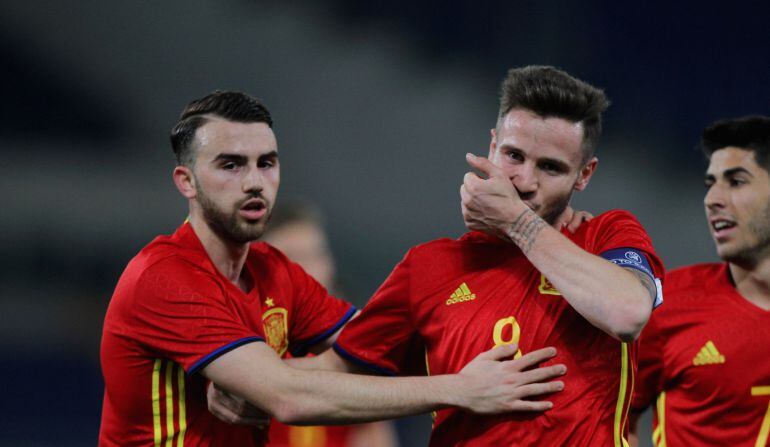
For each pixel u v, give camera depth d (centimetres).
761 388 1432
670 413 1500
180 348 1202
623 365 1138
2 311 3841
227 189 1231
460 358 1154
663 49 4353
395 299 1227
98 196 4141
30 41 4281
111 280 4012
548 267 1072
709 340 1465
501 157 1140
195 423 1263
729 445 1446
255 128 1244
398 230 4231
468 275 1182
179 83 4353
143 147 4278
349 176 4303
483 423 1126
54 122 4244
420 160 4306
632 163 4225
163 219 4109
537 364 1123
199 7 4419
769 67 4309
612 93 4334
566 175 1126
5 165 4141
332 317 1438
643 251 1127
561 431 1099
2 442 3472
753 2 4341
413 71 4409
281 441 1911
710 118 4297
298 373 1165
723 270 1546
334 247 4197
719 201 1488
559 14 4391
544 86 1123
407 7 4453
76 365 3738
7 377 3628
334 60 4422
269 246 1436
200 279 1227
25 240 4009
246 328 1209
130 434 1283
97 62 4312
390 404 1130
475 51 4409
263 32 4431
